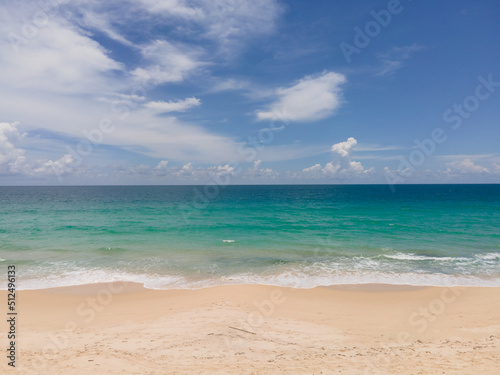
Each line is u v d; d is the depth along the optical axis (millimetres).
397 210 42438
